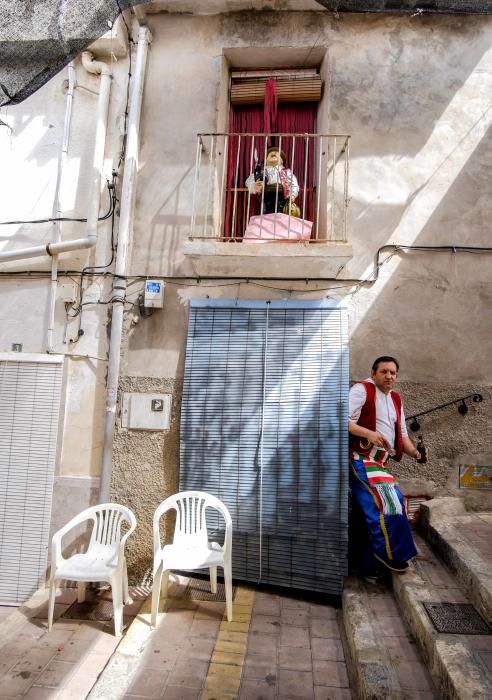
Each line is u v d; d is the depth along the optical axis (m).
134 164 4.91
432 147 4.81
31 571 4.57
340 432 4.17
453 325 4.55
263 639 3.41
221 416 4.46
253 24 5.12
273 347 4.50
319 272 4.61
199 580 4.40
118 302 4.71
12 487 4.68
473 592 3.08
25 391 4.77
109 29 3.13
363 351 4.55
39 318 4.91
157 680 2.96
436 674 2.56
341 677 3.00
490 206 4.68
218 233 4.98
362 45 5.00
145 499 4.57
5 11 2.77
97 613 4.01
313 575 4.02
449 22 4.96
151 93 5.11
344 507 4.02
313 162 5.27
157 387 4.70
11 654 3.38
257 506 4.25
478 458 4.41
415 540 4.19
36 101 5.23
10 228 5.08
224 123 5.20
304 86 5.20
